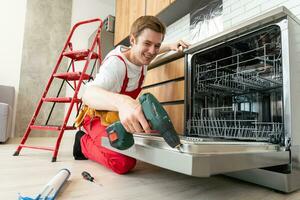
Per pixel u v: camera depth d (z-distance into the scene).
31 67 3.44
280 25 0.90
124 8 3.16
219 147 0.62
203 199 0.76
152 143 0.74
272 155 0.75
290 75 0.86
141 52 1.14
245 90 1.28
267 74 1.10
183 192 0.83
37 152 1.77
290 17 0.90
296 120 0.87
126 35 3.01
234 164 0.61
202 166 0.54
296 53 0.91
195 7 2.31
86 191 0.81
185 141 0.62
